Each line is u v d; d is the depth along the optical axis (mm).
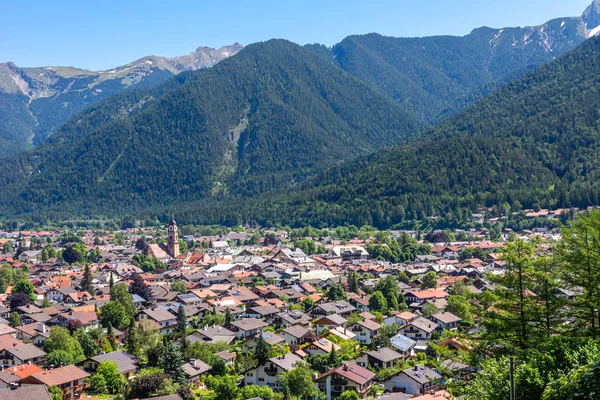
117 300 199250
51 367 143750
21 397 110250
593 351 50781
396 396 110375
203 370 139875
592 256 64562
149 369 139500
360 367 133875
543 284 66188
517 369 53062
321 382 126625
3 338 158750
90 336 163250
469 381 62062
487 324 67125
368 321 172750
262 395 122500
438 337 163500
